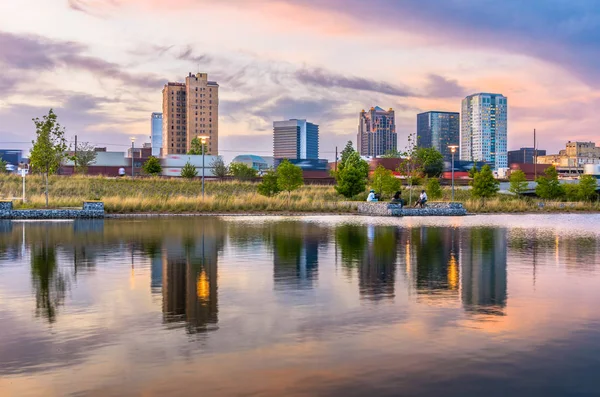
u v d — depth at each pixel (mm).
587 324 6133
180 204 33219
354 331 5816
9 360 4855
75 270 9984
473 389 4207
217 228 20312
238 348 5207
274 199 36875
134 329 5906
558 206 42312
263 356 4965
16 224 22594
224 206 33812
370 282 8828
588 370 4625
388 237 16875
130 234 17578
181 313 6652
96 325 6070
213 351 5109
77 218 27266
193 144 135500
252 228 20359
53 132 31891
